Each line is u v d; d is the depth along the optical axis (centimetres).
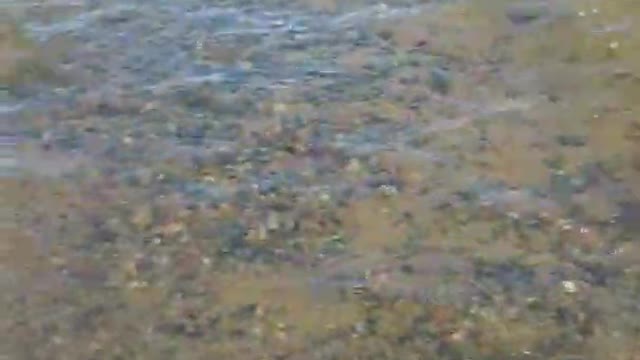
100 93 948
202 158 855
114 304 707
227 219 784
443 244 754
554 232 764
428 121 899
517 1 1089
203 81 960
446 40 1023
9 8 1088
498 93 940
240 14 1073
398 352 661
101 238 769
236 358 659
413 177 826
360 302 702
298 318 690
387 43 1020
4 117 917
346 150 860
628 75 961
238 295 711
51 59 998
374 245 755
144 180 831
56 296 714
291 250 752
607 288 711
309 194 809
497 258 739
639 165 838
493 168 837
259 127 894
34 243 765
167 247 759
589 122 895
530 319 686
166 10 1084
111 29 1048
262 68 980
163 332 682
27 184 829
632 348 660
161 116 913
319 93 939
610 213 783
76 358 662
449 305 698
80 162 856
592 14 1059
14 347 670
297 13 1075
